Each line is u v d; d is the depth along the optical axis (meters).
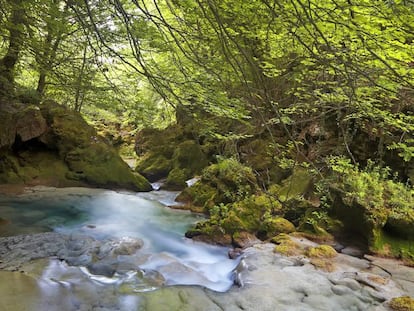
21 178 10.75
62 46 6.23
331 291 4.60
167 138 14.88
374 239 6.26
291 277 4.93
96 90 5.83
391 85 3.61
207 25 3.56
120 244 6.05
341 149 9.21
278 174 9.79
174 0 3.59
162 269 5.34
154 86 3.12
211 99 3.76
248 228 6.96
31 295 4.07
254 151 10.79
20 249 5.51
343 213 6.82
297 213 7.45
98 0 4.46
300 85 6.71
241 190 8.75
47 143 11.81
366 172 7.59
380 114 4.98
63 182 11.20
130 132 19.28
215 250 6.50
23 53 6.86
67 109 12.71
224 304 4.26
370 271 5.34
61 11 5.37
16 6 5.15
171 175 12.98
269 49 5.47
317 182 7.60
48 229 6.91
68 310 3.90
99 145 12.32
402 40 3.17
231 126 8.72
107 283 4.68
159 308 4.11
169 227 7.73
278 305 4.24
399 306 4.27
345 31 3.36
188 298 4.37
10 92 10.63
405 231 6.29
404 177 8.38
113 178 11.85
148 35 4.62
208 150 13.15
